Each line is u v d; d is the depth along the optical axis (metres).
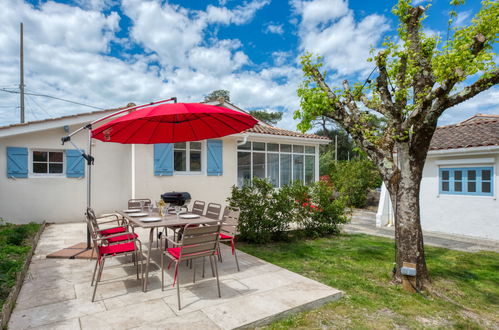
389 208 11.11
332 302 3.93
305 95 5.18
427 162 10.19
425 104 4.19
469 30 4.12
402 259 4.63
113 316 3.23
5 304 3.20
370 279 4.89
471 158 9.02
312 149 13.95
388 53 4.73
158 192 9.93
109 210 10.22
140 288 4.07
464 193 9.25
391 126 4.84
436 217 9.91
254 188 7.75
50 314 3.26
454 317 3.65
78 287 4.07
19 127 8.39
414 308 3.85
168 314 3.30
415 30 4.71
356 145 5.37
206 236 3.84
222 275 4.73
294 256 6.26
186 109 3.87
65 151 9.51
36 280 4.33
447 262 6.13
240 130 5.92
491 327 3.45
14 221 8.73
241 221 7.30
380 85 4.94
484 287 4.73
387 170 4.82
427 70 4.59
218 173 11.06
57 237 7.28
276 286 4.24
